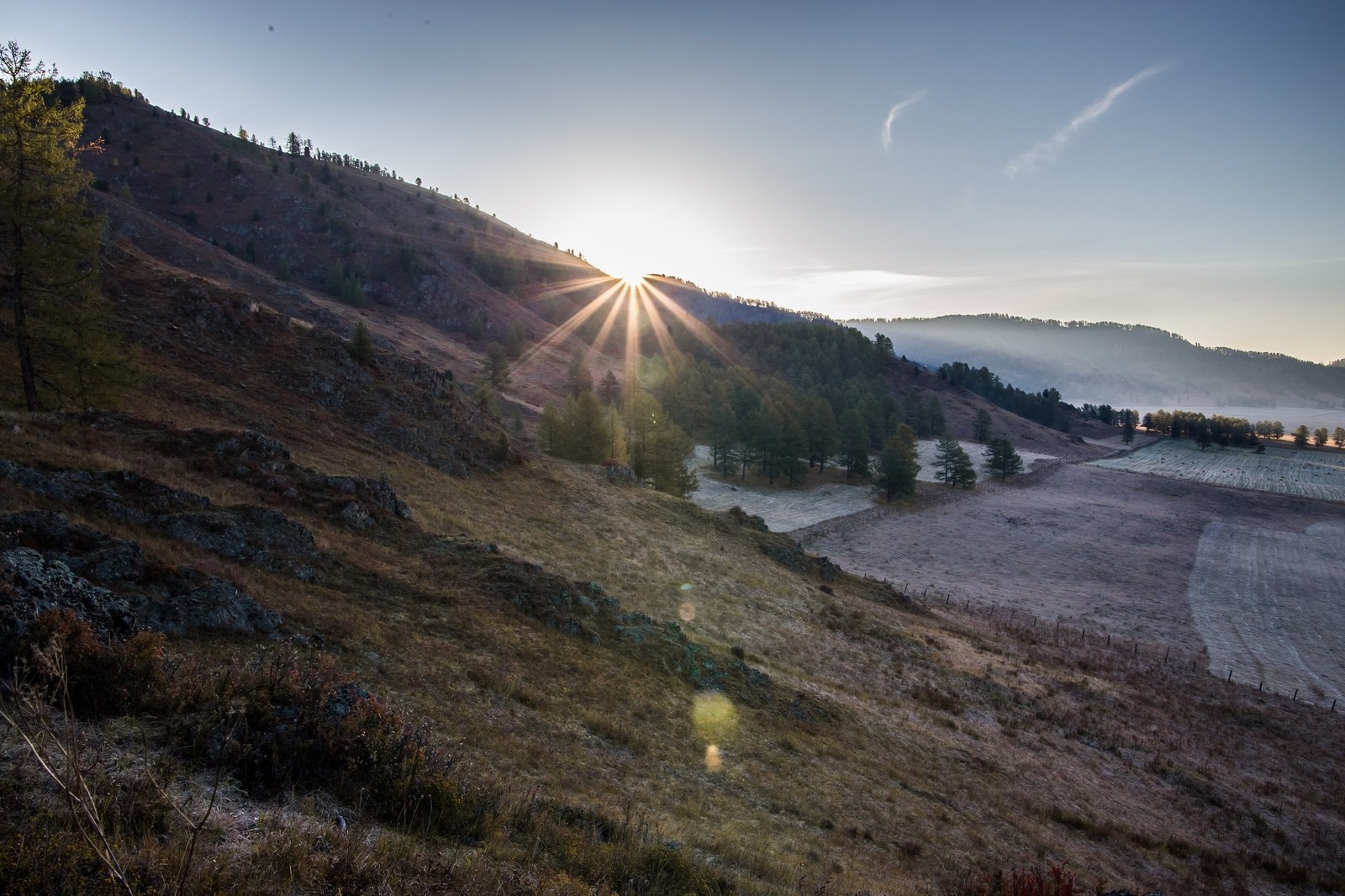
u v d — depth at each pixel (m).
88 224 28.39
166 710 8.63
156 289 49.34
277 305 125.06
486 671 17.61
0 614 8.71
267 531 20.62
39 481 17.44
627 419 111.06
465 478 46.47
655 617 30.56
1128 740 31.19
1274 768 32.09
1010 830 19.48
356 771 8.81
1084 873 17.77
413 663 16.45
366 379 52.31
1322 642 63.22
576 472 59.59
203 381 42.06
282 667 10.09
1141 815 23.73
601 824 11.10
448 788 9.13
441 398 57.06
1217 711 39.81
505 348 172.75
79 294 29.09
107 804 5.91
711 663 24.92
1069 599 71.06
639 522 49.75
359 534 25.59
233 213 197.00
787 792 17.22
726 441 123.69
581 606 25.08
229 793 7.47
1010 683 36.28
